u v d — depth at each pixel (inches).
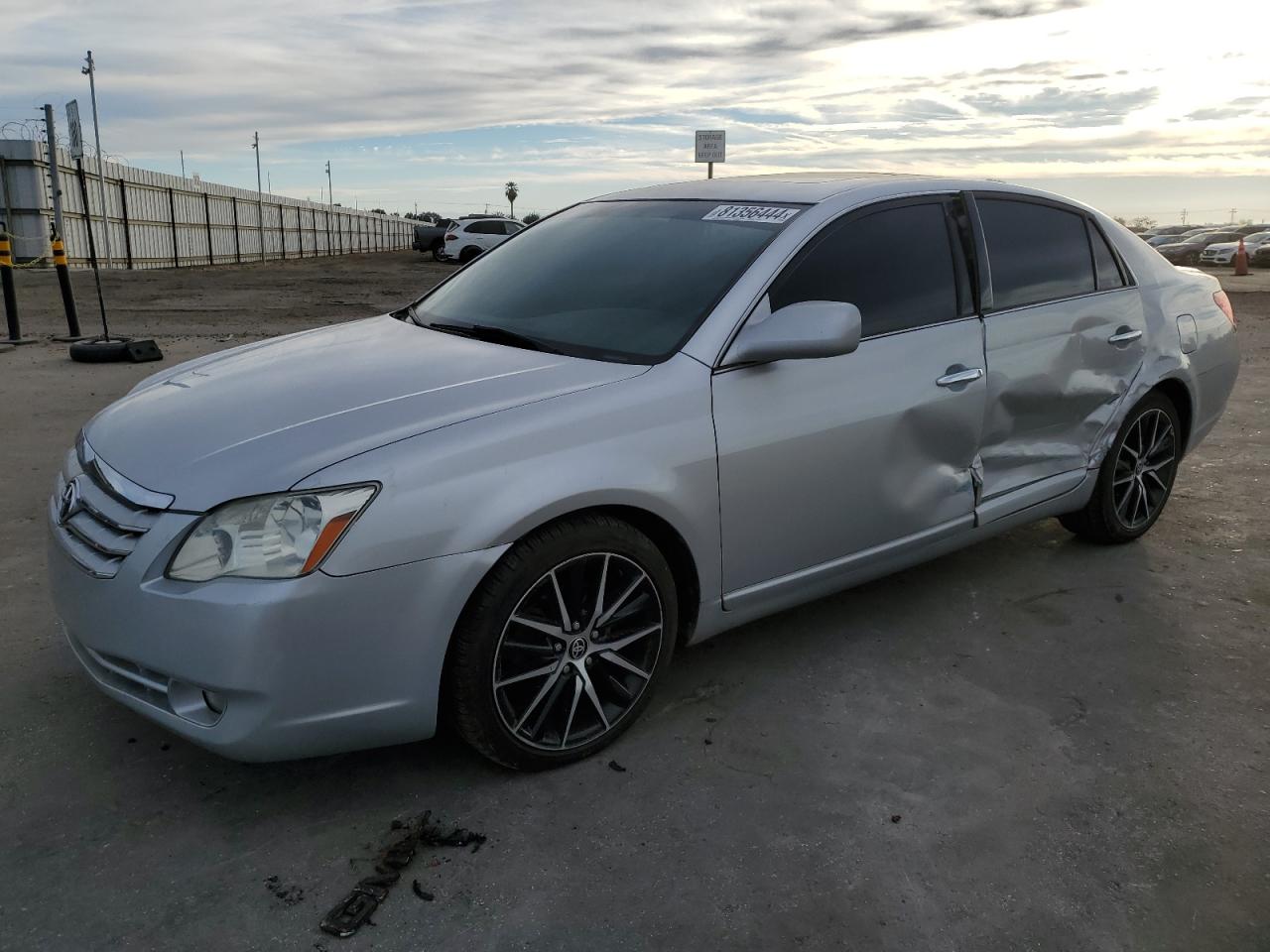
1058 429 153.6
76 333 440.5
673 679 127.1
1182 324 172.9
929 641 138.9
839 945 82.2
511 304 133.9
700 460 109.4
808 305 110.8
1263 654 135.9
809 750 111.2
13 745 109.0
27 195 990.4
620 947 81.4
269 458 92.7
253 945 80.8
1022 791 104.0
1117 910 86.9
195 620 87.4
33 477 209.5
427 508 92.0
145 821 96.8
